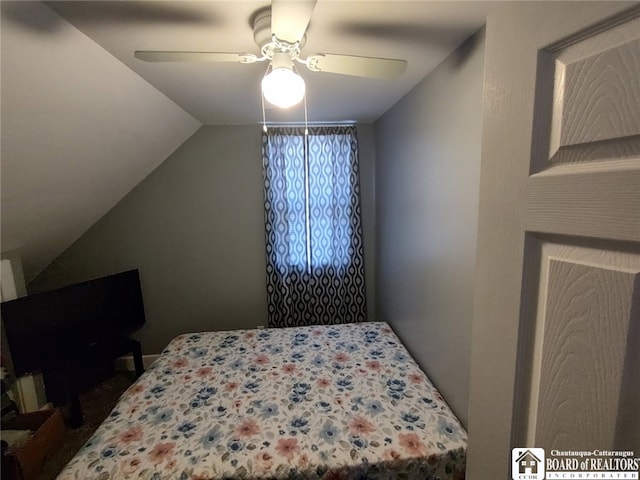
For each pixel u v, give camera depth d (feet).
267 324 9.96
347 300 9.89
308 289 9.77
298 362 6.63
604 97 1.48
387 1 3.33
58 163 5.62
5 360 6.69
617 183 1.43
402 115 6.93
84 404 8.09
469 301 4.45
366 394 5.51
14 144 4.55
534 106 1.81
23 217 6.23
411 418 4.89
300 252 9.62
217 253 9.66
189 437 4.63
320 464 4.13
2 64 3.54
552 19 1.69
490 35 2.13
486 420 2.34
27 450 5.78
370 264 9.98
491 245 2.20
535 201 1.82
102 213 8.87
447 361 5.20
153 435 4.68
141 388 5.84
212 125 9.17
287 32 3.18
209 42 4.12
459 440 4.44
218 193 9.43
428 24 3.83
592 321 1.57
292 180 9.34
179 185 9.29
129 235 9.29
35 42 3.57
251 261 9.78
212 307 9.85
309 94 6.59
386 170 8.31
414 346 6.73
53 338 7.10
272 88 3.61
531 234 1.88
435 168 5.38
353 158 9.36
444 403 5.21
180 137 8.75
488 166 2.20
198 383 5.97
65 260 9.14
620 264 1.45
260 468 4.09
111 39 4.00
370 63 3.81
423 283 6.09
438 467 4.24
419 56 4.79
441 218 5.22
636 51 1.36
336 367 6.39
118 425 4.89
